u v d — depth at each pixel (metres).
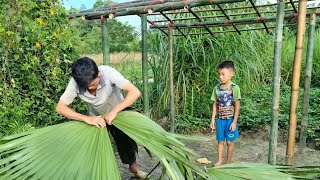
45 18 3.90
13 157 1.76
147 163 4.42
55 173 1.62
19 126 3.48
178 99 6.15
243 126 5.78
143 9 3.78
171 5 3.57
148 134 1.87
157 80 6.24
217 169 1.94
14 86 3.67
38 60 3.85
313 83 8.28
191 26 4.91
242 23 4.50
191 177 1.75
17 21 3.61
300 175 1.97
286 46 8.22
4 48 3.58
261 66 6.49
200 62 6.18
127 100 2.38
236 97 3.77
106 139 1.87
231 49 6.04
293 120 3.05
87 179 1.58
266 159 4.54
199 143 5.23
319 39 8.21
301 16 2.87
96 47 14.82
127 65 6.81
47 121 4.08
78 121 2.12
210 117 6.10
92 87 2.49
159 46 6.21
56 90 4.12
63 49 4.11
